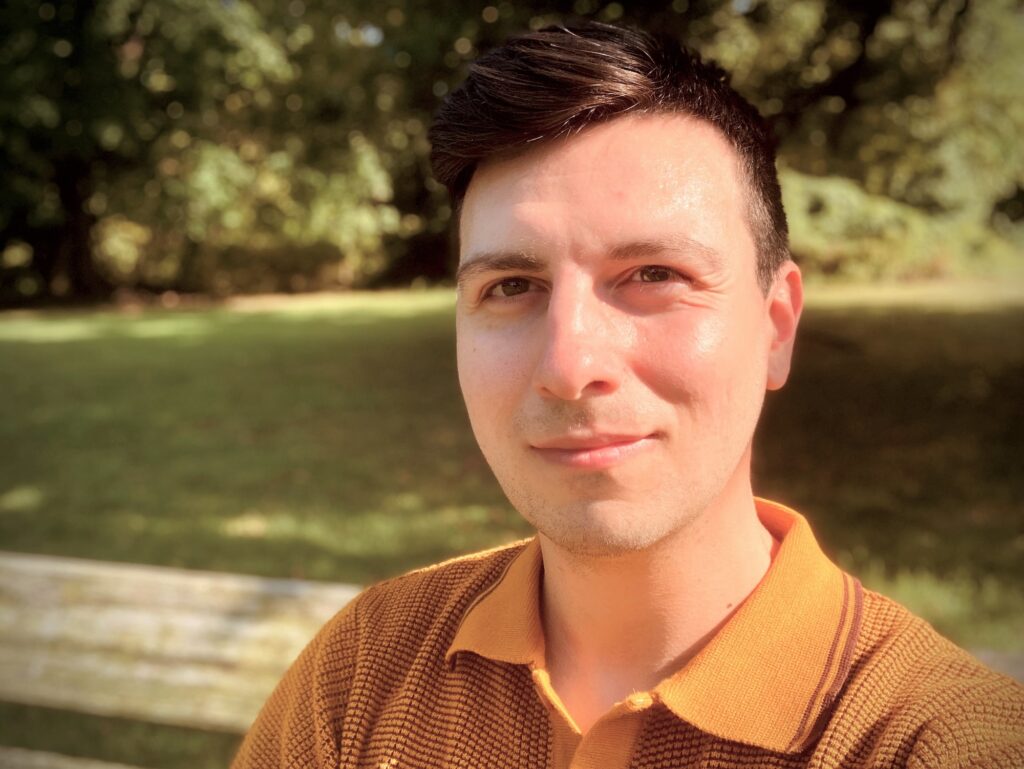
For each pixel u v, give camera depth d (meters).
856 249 23.64
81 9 18.89
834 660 0.89
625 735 0.90
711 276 0.90
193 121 21.75
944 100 14.69
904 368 10.55
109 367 12.59
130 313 21.58
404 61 11.38
